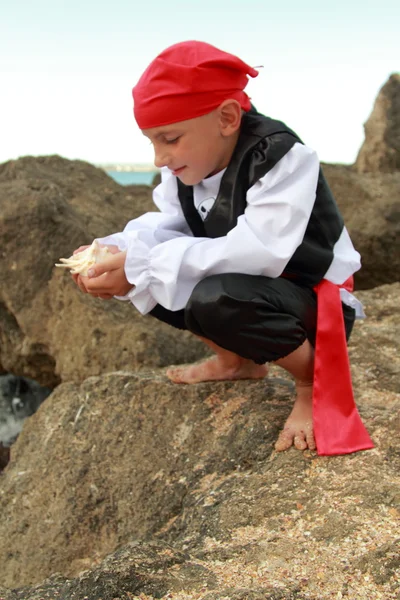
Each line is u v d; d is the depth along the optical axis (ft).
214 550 5.81
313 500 6.27
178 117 6.50
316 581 5.13
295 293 6.86
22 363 15.35
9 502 8.70
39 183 15.58
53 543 7.84
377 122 24.36
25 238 14.35
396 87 24.58
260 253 6.51
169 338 13.64
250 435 7.52
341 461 6.72
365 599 4.88
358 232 19.45
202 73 6.38
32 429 9.59
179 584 5.18
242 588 5.03
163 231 7.76
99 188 18.67
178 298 6.90
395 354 9.87
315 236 7.00
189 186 7.63
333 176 21.08
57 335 14.17
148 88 6.51
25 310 14.47
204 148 6.75
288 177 6.70
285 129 6.90
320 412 6.96
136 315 13.96
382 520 5.81
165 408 8.46
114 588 5.10
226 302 6.46
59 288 14.03
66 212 15.03
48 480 8.49
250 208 6.73
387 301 12.33
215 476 7.34
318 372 6.95
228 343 6.78
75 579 5.46
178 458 7.81
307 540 5.76
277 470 6.85
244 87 6.82
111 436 8.50
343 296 7.46
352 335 10.50
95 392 9.18
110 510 7.79
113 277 6.88
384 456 6.71
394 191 20.16
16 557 8.05
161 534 7.02
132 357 13.12
